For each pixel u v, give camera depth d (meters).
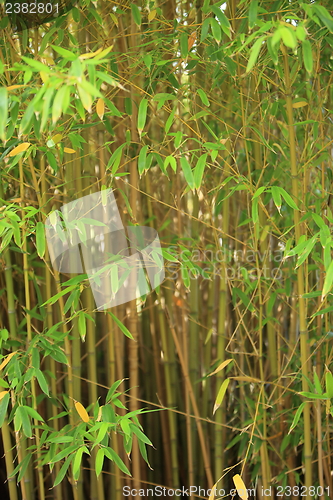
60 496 1.35
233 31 1.03
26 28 1.15
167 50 1.14
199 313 1.33
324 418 1.31
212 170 1.27
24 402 1.21
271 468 1.36
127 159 1.25
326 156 1.19
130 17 1.20
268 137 1.23
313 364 1.31
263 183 1.27
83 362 1.32
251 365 1.35
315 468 1.36
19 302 1.37
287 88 1.08
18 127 1.05
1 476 1.47
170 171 1.27
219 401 1.10
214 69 1.14
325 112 1.23
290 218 1.28
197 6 1.20
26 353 1.11
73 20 1.16
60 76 0.76
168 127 1.03
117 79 1.06
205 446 1.35
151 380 1.33
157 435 1.35
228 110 1.24
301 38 0.76
